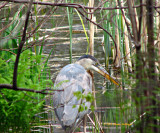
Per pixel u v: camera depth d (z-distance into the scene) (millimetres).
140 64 5504
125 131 7891
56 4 8750
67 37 18734
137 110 5797
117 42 14289
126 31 13617
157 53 6031
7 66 9633
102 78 14305
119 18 12516
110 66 14516
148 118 5840
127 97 6691
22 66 9273
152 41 5699
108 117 9539
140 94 5387
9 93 8781
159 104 5414
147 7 5648
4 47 10898
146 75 5516
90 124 10062
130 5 5871
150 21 5680
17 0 8008
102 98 10711
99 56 16453
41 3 8617
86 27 20641
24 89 6762
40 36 13469
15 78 6570
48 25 16562
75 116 8375
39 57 10414
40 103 8984
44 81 10039
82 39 19031
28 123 8953
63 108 8602
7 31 11203
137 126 5746
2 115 8930
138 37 5781
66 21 20984
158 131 5527
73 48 17500
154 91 5234
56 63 15320
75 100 8586
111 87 11367
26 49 10133
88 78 10133
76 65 10297
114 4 11648
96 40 19125
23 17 11578
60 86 9070
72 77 9422
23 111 8852
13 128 8844
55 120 10039
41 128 9328
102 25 13641
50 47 17562
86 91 9391
